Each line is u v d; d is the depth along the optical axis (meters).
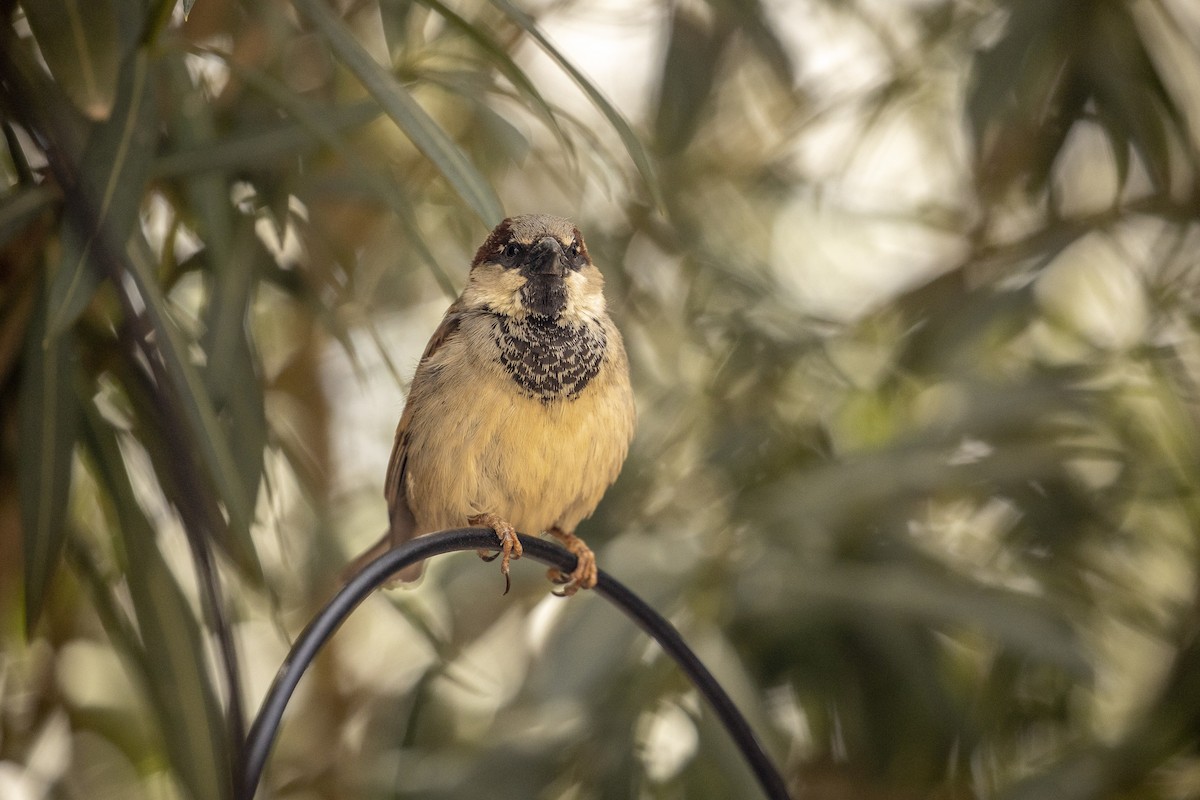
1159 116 9.59
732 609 8.21
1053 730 9.37
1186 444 9.51
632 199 9.63
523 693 8.74
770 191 10.74
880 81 10.67
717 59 10.38
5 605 6.90
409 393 6.73
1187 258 9.94
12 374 6.12
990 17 9.91
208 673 5.94
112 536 6.71
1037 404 8.70
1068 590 8.98
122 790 9.24
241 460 5.97
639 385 9.86
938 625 8.46
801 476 8.66
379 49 9.41
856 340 10.04
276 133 6.15
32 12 5.42
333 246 7.11
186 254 7.53
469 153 9.33
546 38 5.22
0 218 5.39
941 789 8.90
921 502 9.05
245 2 7.47
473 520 6.36
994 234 10.45
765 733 7.88
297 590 9.29
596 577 6.26
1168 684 8.88
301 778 10.12
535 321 6.29
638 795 7.99
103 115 5.48
